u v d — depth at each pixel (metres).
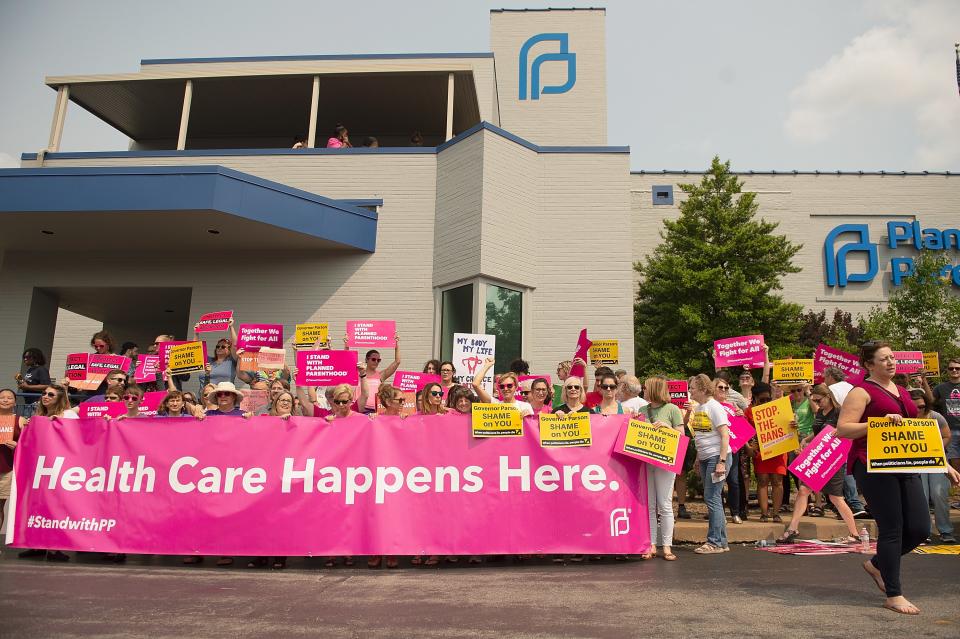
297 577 6.08
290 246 14.00
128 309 16.59
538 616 4.61
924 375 10.79
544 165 14.29
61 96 15.59
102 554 7.22
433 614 4.68
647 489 7.09
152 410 9.30
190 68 17.56
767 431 8.47
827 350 10.20
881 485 4.84
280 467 6.77
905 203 23.22
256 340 10.70
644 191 22.83
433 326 13.74
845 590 5.41
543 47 22.33
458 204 13.70
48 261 14.39
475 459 6.82
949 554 7.19
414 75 15.48
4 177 12.37
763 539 8.18
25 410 10.82
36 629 4.30
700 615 4.62
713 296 17.97
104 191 12.24
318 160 14.69
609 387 7.70
